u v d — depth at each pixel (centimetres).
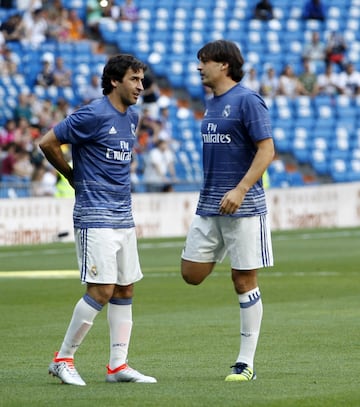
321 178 10556
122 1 11050
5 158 8106
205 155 2617
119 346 2539
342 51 11431
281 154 10512
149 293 4653
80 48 10294
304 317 3781
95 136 2498
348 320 3691
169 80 10656
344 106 11050
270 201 9119
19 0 10250
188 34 11175
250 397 2253
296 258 6456
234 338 3297
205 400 2216
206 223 2628
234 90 2573
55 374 2498
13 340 3294
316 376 2567
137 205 8356
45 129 8606
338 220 9638
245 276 2591
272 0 11869
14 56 9838
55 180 8181
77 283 5084
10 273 5594
